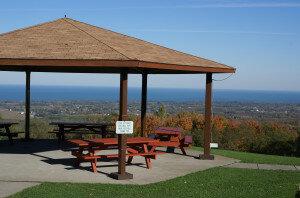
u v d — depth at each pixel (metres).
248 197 5.54
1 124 10.74
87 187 5.80
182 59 8.25
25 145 10.77
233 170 7.63
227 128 48.00
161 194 5.54
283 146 37.03
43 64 6.27
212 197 5.48
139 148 8.38
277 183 6.52
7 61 6.30
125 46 7.84
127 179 6.56
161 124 47.78
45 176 6.60
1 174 6.70
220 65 8.98
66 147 10.47
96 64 6.17
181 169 7.63
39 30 8.61
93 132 11.60
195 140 35.03
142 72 10.52
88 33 8.30
